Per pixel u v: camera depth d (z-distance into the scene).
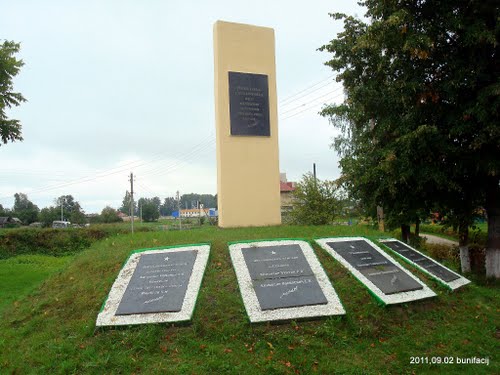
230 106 11.14
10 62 17.25
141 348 4.88
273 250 6.89
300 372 4.61
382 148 10.73
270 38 11.68
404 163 9.66
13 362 4.86
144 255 6.80
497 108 8.77
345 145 22.50
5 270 14.73
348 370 4.69
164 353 4.82
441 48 10.08
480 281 10.70
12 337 5.45
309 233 8.50
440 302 6.54
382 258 7.23
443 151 9.47
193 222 52.41
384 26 9.45
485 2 9.06
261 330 5.19
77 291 6.33
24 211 58.56
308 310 5.51
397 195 11.25
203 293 5.80
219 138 11.07
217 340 5.05
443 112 10.00
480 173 10.28
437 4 9.76
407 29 9.34
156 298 5.66
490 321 6.32
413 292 6.39
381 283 6.39
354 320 5.54
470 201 11.21
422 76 10.02
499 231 10.75
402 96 9.81
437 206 11.79
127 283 6.07
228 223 10.93
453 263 14.32
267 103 11.48
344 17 11.55
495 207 10.78
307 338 5.11
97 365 4.65
